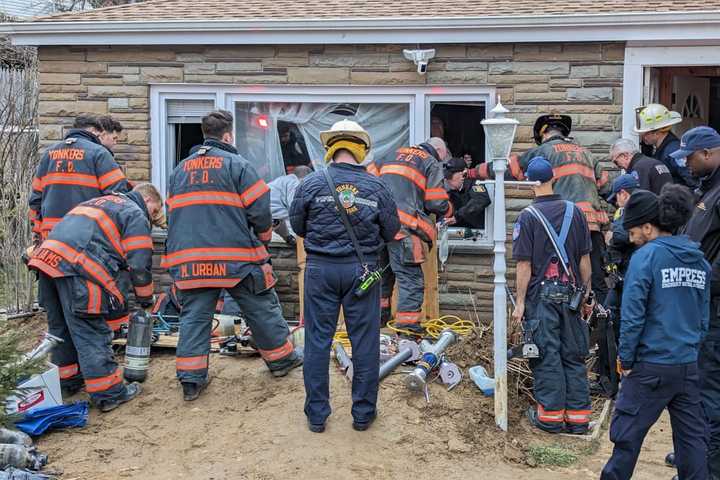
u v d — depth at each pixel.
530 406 6.38
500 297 5.86
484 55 7.86
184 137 8.59
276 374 6.51
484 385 6.26
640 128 7.28
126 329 7.25
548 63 7.75
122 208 6.25
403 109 8.18
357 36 7.92
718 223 5.16
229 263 6.09
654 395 4.65
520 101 7.84
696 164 5.40
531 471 5.46
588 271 6.06
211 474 5.25
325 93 8.23
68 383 6.50
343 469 5.29
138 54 8.45
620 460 4.73
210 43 8.22
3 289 8.49
